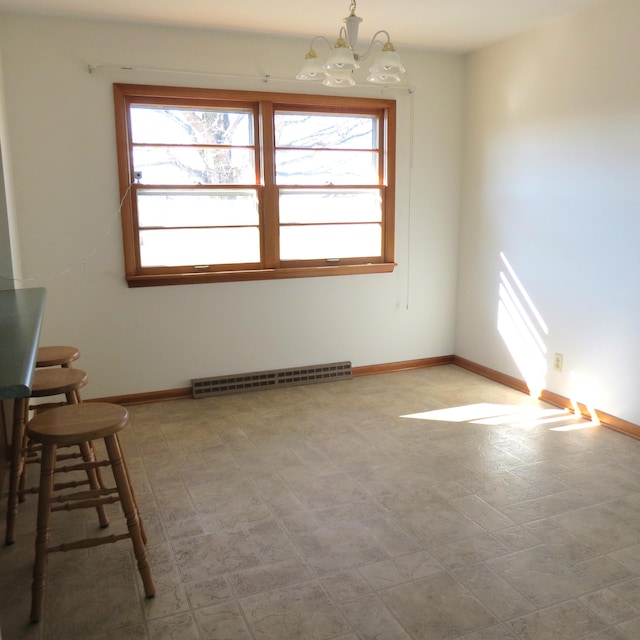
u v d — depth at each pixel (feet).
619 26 11.35
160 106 13.46
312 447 11.48
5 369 5.38
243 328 14.80
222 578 7.48
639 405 11.69
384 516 8.93
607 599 7.04
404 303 16.49
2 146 10.93
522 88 13.93
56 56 12.33
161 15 12.22
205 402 14.17
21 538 8.38
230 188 14.23
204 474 10.37
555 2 11.58
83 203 12.97
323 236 15.39
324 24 12.97
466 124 15.99
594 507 9.14
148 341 13.99
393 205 15.76
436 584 7.34
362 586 7.30
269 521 8.82
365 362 16.33
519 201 14.34
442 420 12.86
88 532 8.54
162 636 6.48
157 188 13.62
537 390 14.30
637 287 11.47
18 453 8.06
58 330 13.25
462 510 9.08
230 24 12.90
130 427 12.60
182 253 14.08
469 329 16.66
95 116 12.78
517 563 7.74
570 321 13.15
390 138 15.40
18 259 12.26
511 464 10.66
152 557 7.93
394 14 12.33
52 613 6.84
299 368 15.39
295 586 7.31
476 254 16.07
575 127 12.55
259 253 14.79
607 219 11.98
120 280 13.53
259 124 14.25
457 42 14.58
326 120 14.98
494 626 6.60
